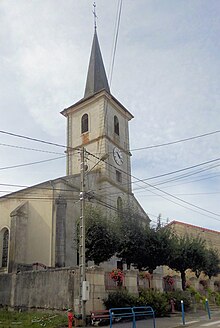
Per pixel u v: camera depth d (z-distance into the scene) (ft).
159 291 70.90
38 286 61.87
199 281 104.27
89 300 54.80
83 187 59.21
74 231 84.84
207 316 66.90
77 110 115.85
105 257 73.10
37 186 90.48
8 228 92.58
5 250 91.86
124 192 107.65
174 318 61.93
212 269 111.86
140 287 68.39
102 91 109.40
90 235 72.38
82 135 110.83
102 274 58.54
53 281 59.31
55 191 86.53
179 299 73.51
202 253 93.61
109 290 60.23
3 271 88.07
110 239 73.46
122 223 80.38
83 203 57.72
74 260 82.17
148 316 61.41
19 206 89.66
